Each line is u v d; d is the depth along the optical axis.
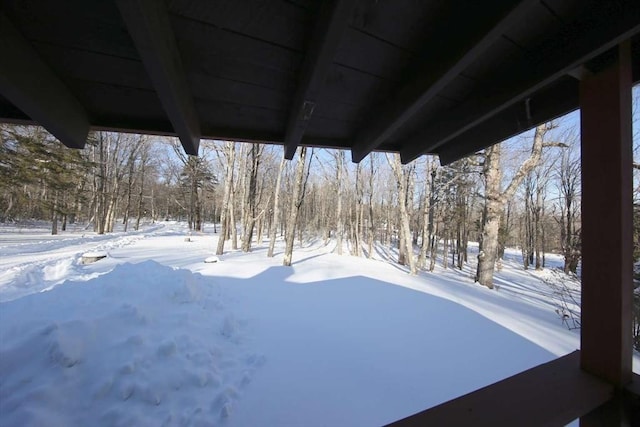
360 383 2.67
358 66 1.12
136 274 4.29
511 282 11.94
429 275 9.98
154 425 2.06
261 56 1.05
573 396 0.90
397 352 3.30
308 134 1.77
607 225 0.94
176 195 37.00
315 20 0.90
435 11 0.87
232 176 13.91
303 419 2.21
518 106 1.42
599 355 0.97
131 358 2.41
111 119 1.44
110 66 1.07
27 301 3.03
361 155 1.72
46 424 1.84
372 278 7.51
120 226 29.64
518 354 3.41
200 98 1.32
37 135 11.31
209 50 1.01
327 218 25.59
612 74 0.93
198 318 3.53
